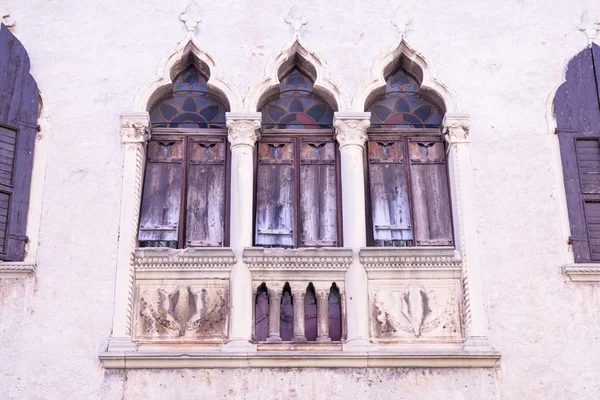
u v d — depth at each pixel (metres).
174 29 11.56
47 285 10.12
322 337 10.07
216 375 9.77
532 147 11.00
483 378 9.82
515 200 10.70
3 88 10.77
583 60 11.35
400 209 10.95
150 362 9.75
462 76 11.37
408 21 11.66
